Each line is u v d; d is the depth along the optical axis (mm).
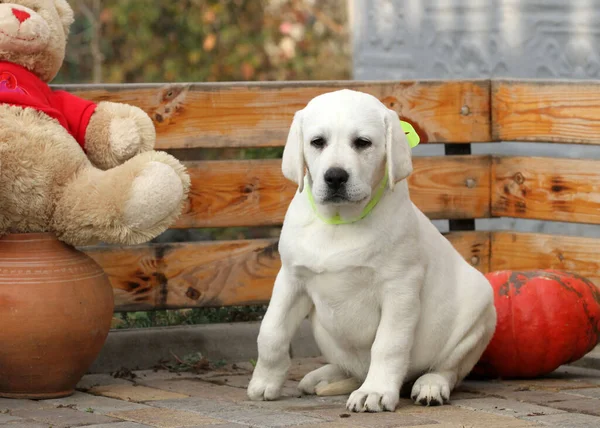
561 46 10578
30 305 6777
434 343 7133
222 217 8930
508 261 9609
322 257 6703
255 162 8961
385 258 6707
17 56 7164
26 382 6969
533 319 7809
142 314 9562
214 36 18562
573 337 7855
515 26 11070
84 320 6969
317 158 6625
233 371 8305
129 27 18672
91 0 19203
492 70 11414
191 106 8773
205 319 9469
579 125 9117
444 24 12008
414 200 9570
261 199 9008
